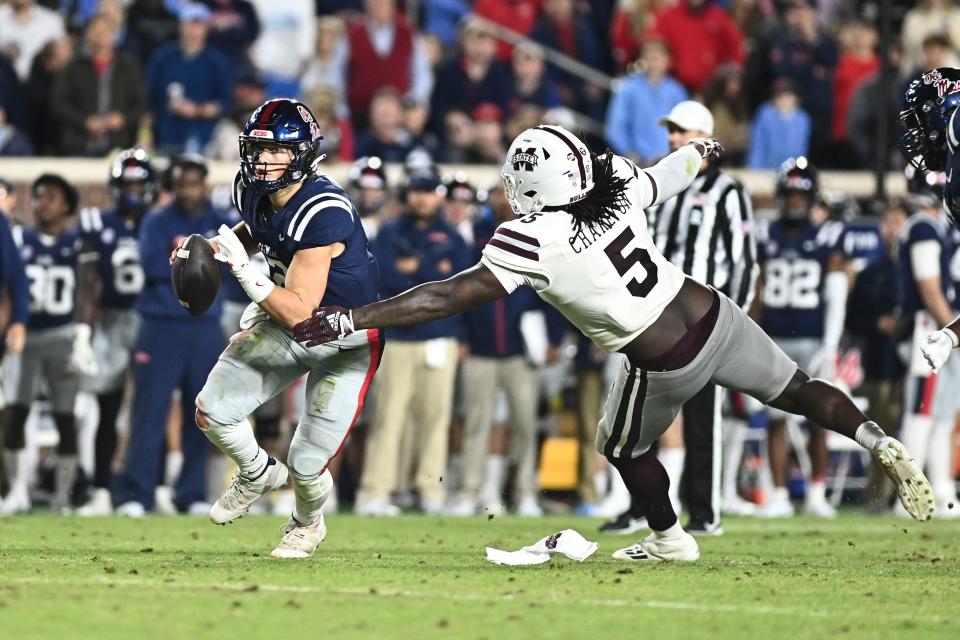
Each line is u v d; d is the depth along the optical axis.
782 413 39.78
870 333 42.47
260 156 19.86
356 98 50.53
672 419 20.88
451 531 30.38
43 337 37.09
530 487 40.03
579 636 14.28
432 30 56.44
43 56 46.84
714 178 28.97
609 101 53.53
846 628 14.96
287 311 19.62
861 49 52.97
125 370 37.72
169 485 40.19
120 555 22.11
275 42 51.44
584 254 19.33
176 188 36.34
